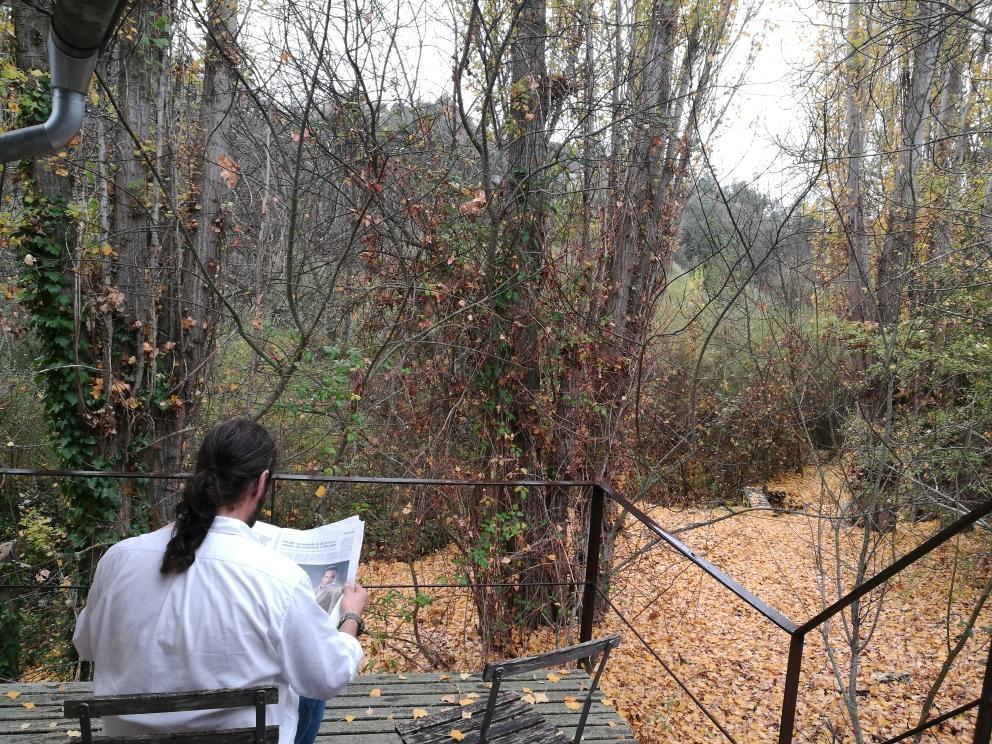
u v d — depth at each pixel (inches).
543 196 300.4
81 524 378.0
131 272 359.9
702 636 400.8
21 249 346.6
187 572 61.2
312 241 338.0
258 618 60.8
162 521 371.2
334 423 327.3
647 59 324.8
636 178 334.0
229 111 323.9
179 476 157.2
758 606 115.3
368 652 282.4
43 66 320.5
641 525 429.4
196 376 377.1
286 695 65.3
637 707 333.1
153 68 330.6
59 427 367.6
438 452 308.8
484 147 274.7
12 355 462.9
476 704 128.4
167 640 60.2
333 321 339.9
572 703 147.6
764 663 378.0
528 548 291.6
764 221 372.2
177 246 362.0
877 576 97.1
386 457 312.0
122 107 327.9
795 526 532.4
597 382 335.3
